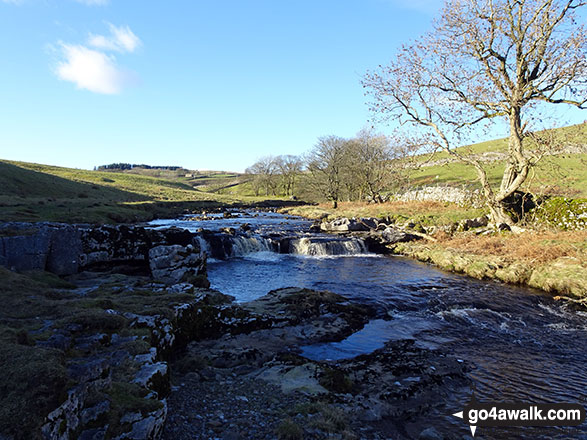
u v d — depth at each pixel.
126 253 17.28
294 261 26.05
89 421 4.52
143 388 5.54
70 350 5.79
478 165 28.55
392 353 10.24
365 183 62.53
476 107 26.80
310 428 6.09
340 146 67.31
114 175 132.00
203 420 6.14
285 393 7.43
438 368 9.20
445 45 26.39
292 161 124.25
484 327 12.95
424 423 6.91
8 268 11.56
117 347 6.62
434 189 51.09
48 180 65.38
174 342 9.07
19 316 7.26
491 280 20.16
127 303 9.69
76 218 32.38
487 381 8.82
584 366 9.82
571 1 22.05
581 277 16.73
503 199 29.34
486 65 25.86
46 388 4.21
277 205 89.94
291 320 12.30
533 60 25.02
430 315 14.18
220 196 106.50
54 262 13.51
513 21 24.28
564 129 22.95
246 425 6.08
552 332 12.52
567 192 32.41
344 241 29.83
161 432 5.21
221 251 26.73
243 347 10.03
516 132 25.45
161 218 50.38
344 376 8.32
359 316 13.62
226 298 13.98
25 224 14.01
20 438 3.63
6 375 4.33
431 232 31.41
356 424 6.58
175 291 12.26
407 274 21.70
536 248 21.33
